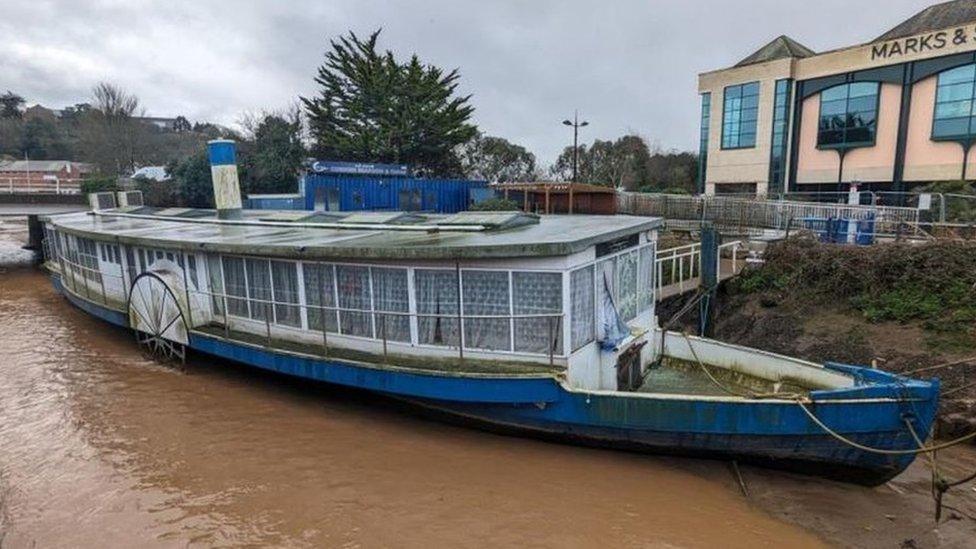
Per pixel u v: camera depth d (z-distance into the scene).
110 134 71.50
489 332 9.75
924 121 32.38
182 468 9.43
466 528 7.77
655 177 52.53
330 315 11.34
